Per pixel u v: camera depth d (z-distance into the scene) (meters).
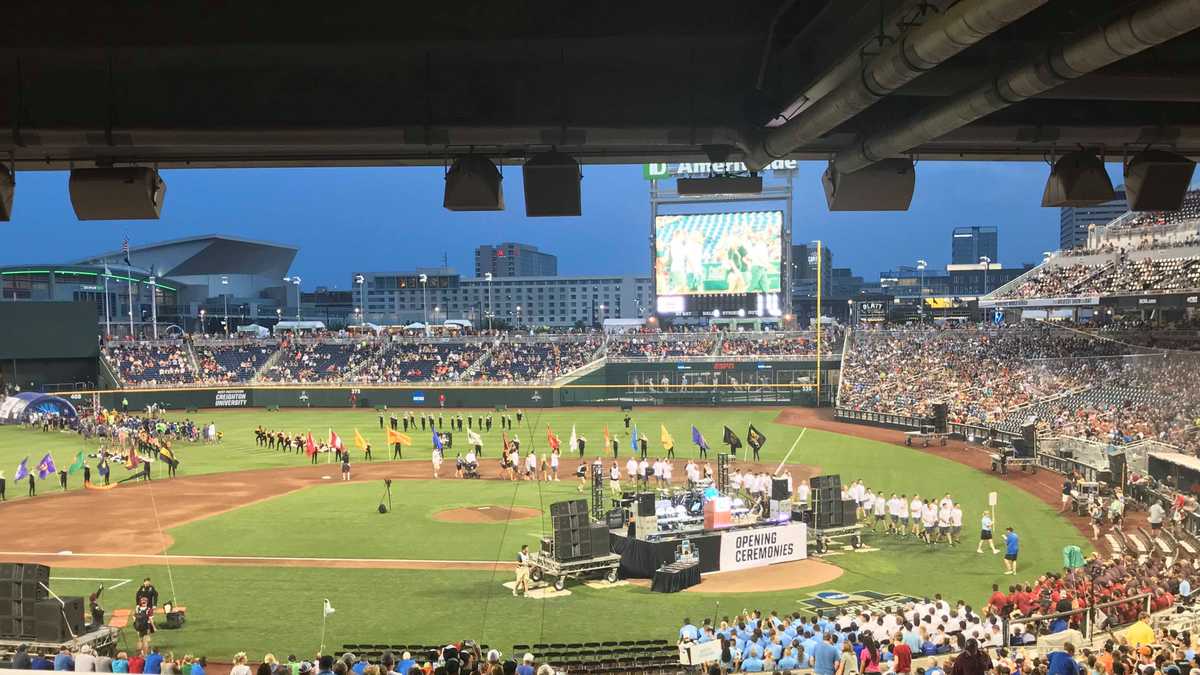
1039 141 13.09
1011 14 7.09
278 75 12.98
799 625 24.11
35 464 66.44
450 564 37.28
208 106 12.97
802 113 11.27
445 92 13.08
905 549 38.88
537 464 58.84
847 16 10.88
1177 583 26.06
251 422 97.38
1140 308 75.25
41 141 12.40
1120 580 26.70
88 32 11.72
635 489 53.19
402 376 116.69
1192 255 76.44
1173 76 11.01
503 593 33.12
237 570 36.50
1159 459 42.88
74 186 12.79
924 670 19.14
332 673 15.41
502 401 109.88
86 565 37.56
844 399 93.88
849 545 39.75
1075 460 52.47
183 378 116.44
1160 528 37.41
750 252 119.19
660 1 12.09
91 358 113.94
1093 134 12.97
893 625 24.19
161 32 11.73
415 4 11.87
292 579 35.09
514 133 12.77
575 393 111.69
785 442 73.44
